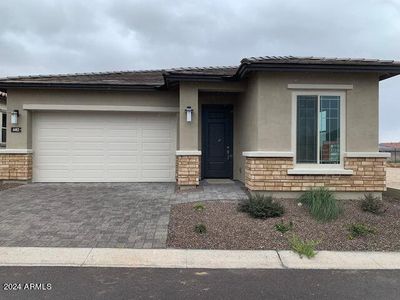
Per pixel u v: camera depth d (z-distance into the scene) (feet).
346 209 29.66
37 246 21.81
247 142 37.50
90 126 43.04
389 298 15.43
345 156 33.01
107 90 41.81
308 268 19.26
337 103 33.47
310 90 33.14
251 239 23.36
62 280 17.17
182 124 37.68
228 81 37.78
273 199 30.91
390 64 31.76
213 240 23.13
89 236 23.53
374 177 33.04
